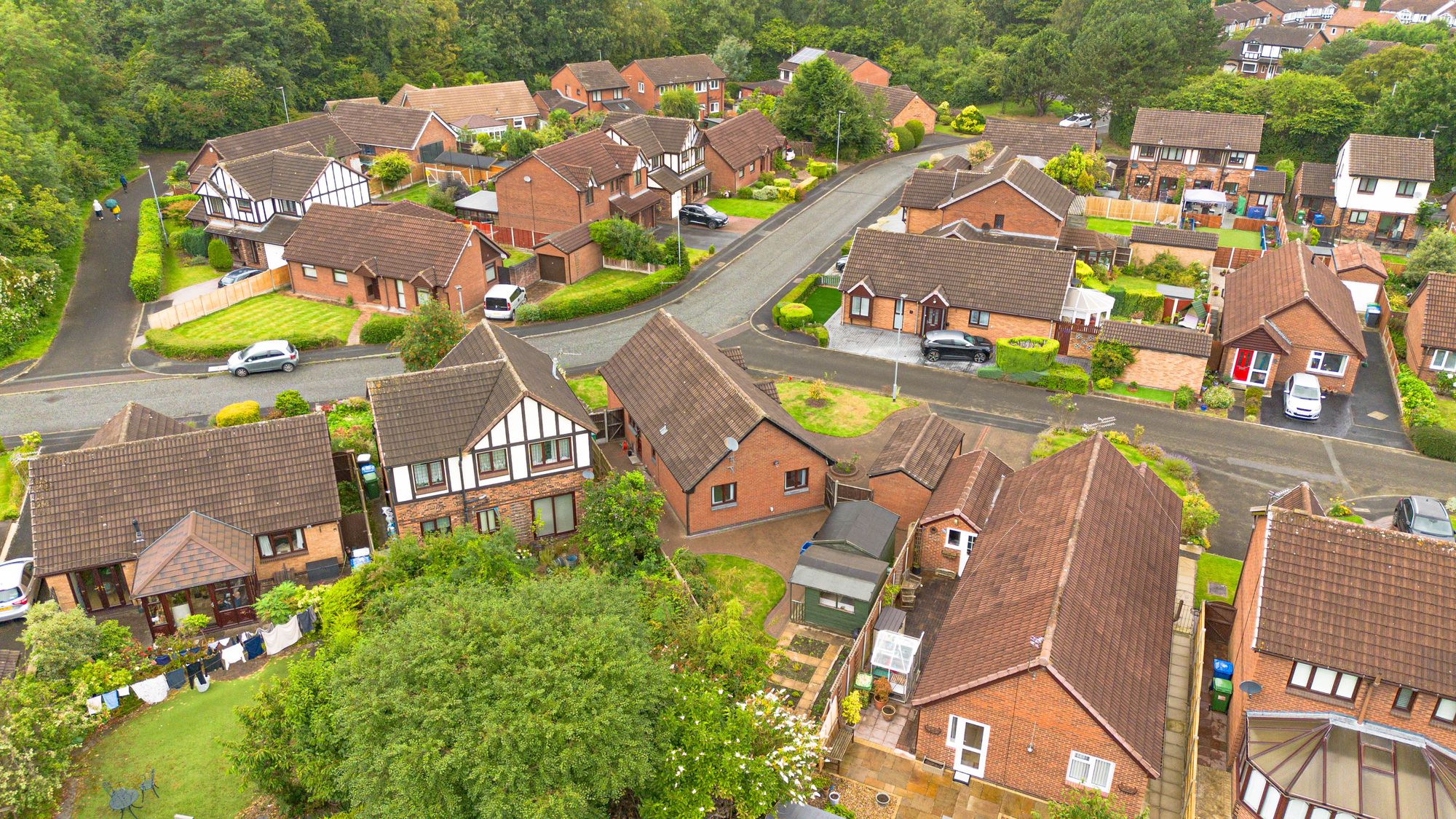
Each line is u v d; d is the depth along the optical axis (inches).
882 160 4372.5
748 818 1093.1
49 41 3499.0
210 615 1546.5
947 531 1601.9
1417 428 2082.9
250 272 2874.0
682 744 1123.9
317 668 1209.4
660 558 1581.0
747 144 3885.3
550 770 1004.6
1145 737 1122.7
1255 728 1149.1
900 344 2559.1
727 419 1724.9
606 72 4881.9
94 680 1339.8
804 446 1764.3
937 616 1537.9
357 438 1947.6
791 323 2615.7
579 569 1413.6
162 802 1221.7
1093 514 1400.1
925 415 1905.8
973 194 2987.2
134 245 3097.9
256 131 3570.4
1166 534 1514.5
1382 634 1114.7
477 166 3671.3
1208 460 2021.4
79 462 1582.2
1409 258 2999.5
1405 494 1903.3
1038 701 1132.5
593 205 3125.0
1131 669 1198.9
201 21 4052.7
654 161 3484.3
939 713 1206.3
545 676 1052.5
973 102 5561.0
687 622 1334.9
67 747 1235.9
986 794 1202.0
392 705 1056.8
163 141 4033.0
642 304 2795.3
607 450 2027.6
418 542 1569.9
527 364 1871.3
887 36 6082.7
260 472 1631.4
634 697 1083.3
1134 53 4687.5
